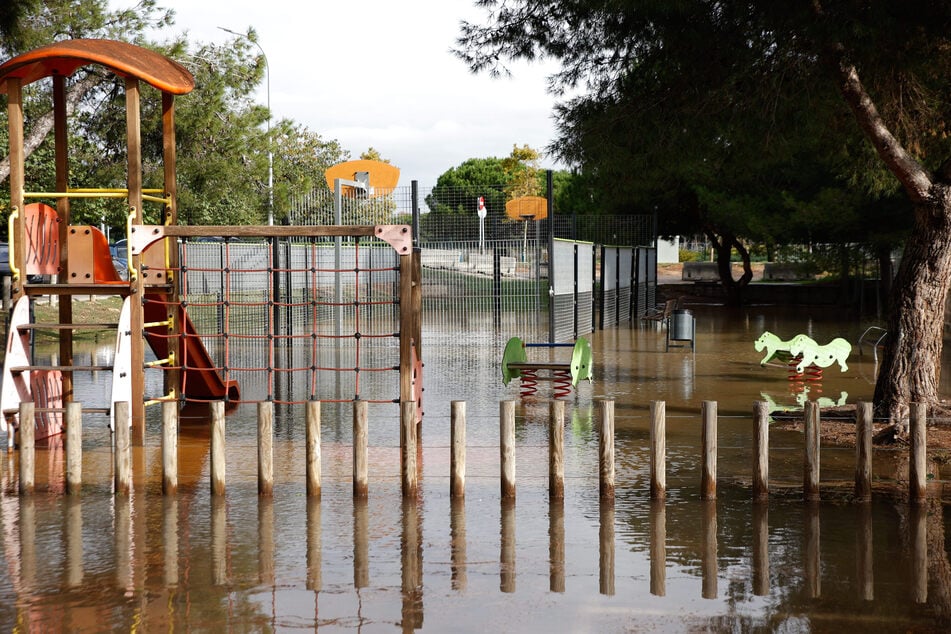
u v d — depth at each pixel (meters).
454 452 8.09
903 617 5.49
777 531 7.17
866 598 5.79
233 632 5.34
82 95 21.58
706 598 5.81
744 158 14.27
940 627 5.34
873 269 34.28
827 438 10.66
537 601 5.78
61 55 10.16
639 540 6.97
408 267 10.02
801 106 12.11
